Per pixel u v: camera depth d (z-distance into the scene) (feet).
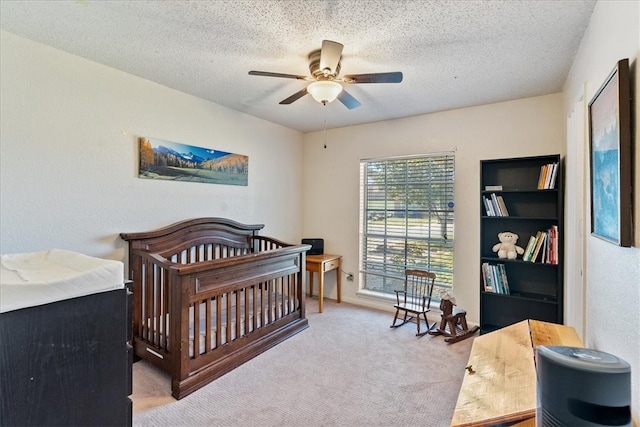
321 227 15.05
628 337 3.87
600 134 4.81
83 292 2.08
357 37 6.78
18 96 7.09
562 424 3.09
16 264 2.67
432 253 12.12
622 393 2.94
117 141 8.75
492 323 10.69
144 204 9.37
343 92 7.95
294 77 7.47
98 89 8.33
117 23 6.45
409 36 6.72
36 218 7.40
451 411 6.56
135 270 8.68
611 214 4.29
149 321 8.27
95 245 8.36
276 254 9.62
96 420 2.13
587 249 6.21
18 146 7.13
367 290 13.80
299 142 15.35
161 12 6.04
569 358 3.18
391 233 13.10
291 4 5.72
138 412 6.44
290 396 7.04
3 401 1.78
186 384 7.06
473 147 11.21
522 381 4.83
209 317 7.73
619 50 4.28
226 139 11.71
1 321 1.78
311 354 9.05
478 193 11.14
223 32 6.72
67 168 7.86
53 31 6.79
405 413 6.49
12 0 5.70
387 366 8.37
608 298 4.72
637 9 3.64
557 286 9.22
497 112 10.75
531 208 10.08
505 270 10.23
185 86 9.77
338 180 14.51
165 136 9.82
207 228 10.90
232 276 8.38
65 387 2.00
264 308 9.64
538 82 9.03
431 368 8.27
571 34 6.53
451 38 6.78
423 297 11.03
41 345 1.91
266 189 13.52
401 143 12.75
